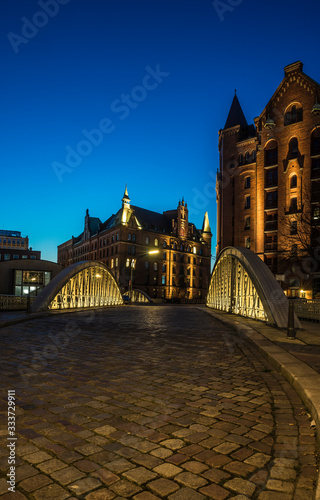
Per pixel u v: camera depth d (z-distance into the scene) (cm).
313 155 4256
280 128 4603
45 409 422
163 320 1691
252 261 1427
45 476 273
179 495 251
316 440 339
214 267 2480
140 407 432
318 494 240
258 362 702
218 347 891
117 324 1470
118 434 351
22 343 927
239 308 1828
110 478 272
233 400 461
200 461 298
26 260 3616
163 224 8781
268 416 403
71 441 335
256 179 4834
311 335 995
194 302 8600
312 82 4353
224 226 5288
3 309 1875
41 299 1970
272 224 4653
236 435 351
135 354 789
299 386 483
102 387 519
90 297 2678
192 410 422
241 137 5353
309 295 3969
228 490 257
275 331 1085
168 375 596
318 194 4178
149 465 291
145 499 246
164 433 354
